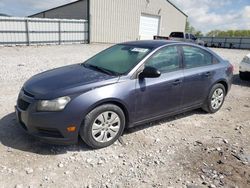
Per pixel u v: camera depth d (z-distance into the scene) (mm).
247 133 4320
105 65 4094
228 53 21906
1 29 17172
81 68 4148
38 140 3436
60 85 3328
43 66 9812
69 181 2783
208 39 36938
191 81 4430
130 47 4402
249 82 8703
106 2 23094
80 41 22312
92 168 3047
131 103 3645
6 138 3600
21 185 2660
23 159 3125
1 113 4500
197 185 2824
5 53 13711
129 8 25047
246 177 3016
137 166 3141
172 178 2938
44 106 3111
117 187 2732
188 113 5152
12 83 6797
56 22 20062
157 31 28719
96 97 3273
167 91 4070
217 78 4957
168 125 4457
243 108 5738
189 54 4562
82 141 3670
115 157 3312
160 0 27766
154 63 3975
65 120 3129
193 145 3762
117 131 3619
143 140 3822
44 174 2869
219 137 4094
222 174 3053
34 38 19078
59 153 3312
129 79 3633
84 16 23172
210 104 5047
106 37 24078
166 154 3457
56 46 19078
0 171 2857
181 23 31375
